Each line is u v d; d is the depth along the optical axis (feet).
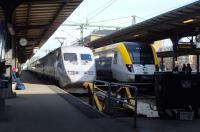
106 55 98.32
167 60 208.64
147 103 60.59
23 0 59.21
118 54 88.74
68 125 34.04
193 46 95.50
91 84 54.44
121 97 43.70
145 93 84.94
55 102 54.75
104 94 46.68
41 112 43.19
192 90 37.70
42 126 33.53
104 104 46.19
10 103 53.11
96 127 32.86
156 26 90.07
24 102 54.60
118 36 115.03
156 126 33.37
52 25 105.40
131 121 36.11
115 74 90.99
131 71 84.58
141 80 84.58
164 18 80.28
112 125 33.86
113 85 43.14
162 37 108.68
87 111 43.86
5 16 58.49
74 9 82.48
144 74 84.84
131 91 52.13
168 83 37.68
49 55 120.26
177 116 37.76
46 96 65.36
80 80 85.30
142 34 106.52
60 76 89.20
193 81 37.70
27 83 115.55
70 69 85.76
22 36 124.06
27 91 77.82
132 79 84.33
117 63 89.10
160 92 37.96
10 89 61.26
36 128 32.50
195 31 90.79
